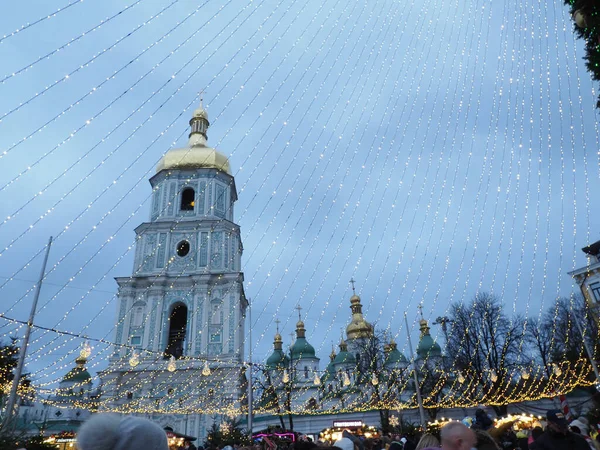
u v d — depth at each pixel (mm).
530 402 46688
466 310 49875
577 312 44438
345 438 8422
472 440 4062
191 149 58469
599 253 42938
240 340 49719
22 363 18922
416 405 50062
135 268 50969
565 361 41594
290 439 24984
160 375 45875
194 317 48031
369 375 52812
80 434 2500
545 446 6977
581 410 37219
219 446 30109
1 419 13648
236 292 49469
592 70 8656
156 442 2516
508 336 46406
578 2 8094
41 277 20703
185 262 51062
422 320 71062
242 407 44500
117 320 48062
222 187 56781
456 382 49688
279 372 59781
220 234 52531
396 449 10016
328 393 58906
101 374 45469
